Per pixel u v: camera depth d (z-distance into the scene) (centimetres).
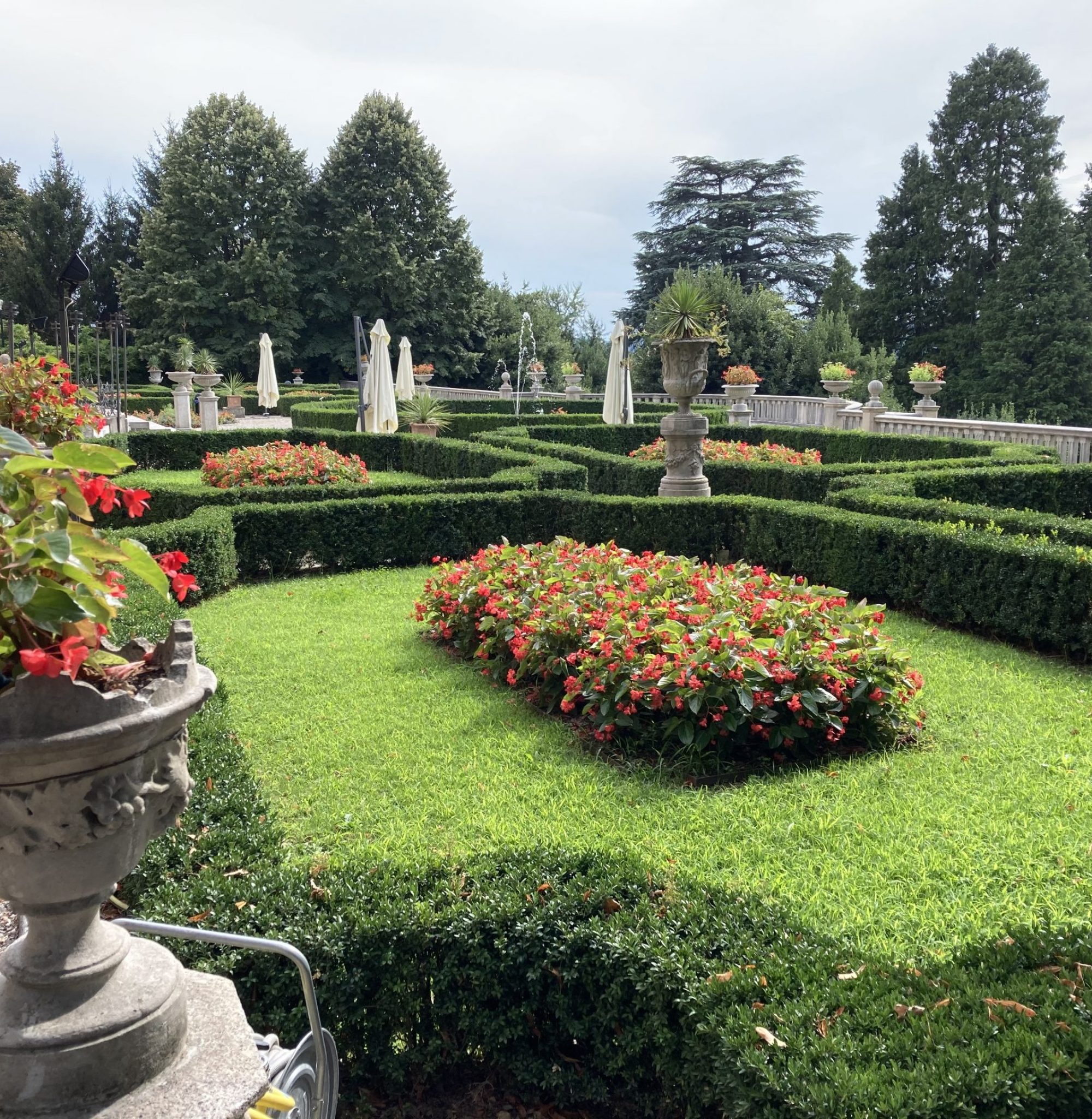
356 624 669
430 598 620
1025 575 601
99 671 155
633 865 267
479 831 355
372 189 3616
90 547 153
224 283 3444
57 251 3941
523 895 251
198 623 678
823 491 1137
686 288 1087
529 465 1130
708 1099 200
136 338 3481
